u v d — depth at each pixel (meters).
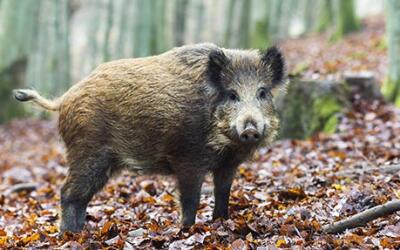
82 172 11.48
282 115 19.72
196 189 10.93
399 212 9.86
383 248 8.80
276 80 11.09
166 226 11.11
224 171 11.15
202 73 10.77
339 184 12.99
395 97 21.80
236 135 10.30
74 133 11.48
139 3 43.25
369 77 20.31
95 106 11.31
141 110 10.96
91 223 12.38
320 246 9.07
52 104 12.02
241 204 12.20
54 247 10.71
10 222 13.51
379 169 13.49
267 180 14.31
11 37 38.25
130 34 53.41
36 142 30.39
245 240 9.79
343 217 10.54
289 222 10.39
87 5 64.38
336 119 19.08
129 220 12.23
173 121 10.73
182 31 49.19
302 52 45.00
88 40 63.69
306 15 70.31
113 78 11.33
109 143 11.34
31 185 17.52
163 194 13.91
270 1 51.88
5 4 38.50
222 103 10.59
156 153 11.05
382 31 45.81
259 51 11.25
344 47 41.31
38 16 45.78
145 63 11.31
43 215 13.71
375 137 17.53
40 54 50.34
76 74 78.06
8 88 37.81
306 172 14.77
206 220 11.47
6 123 37.16
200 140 10.72
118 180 16.55
